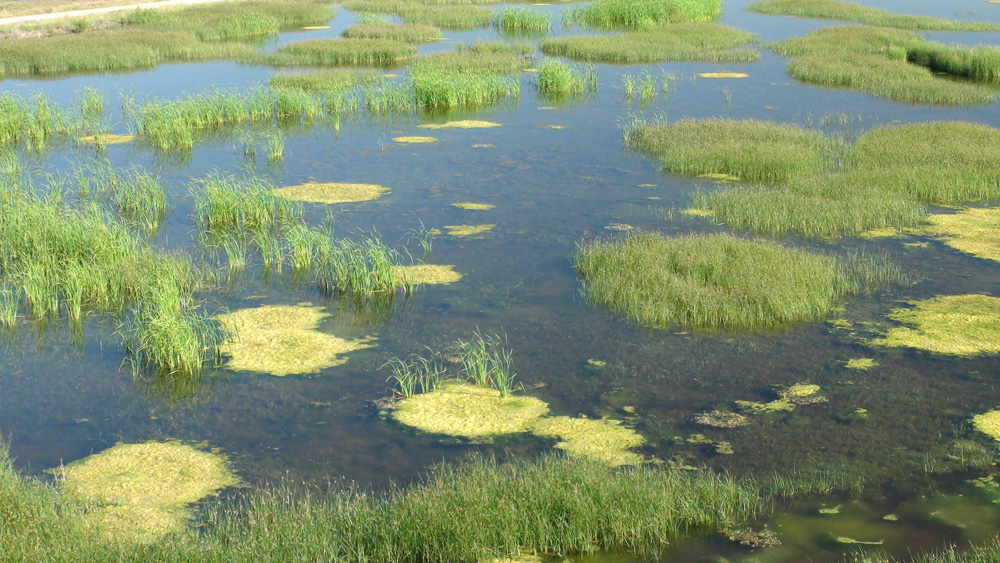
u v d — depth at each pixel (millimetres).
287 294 13031
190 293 12875
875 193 16750
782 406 9648
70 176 18781
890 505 7871
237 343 11359
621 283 12656
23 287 12539
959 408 9539
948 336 11250
